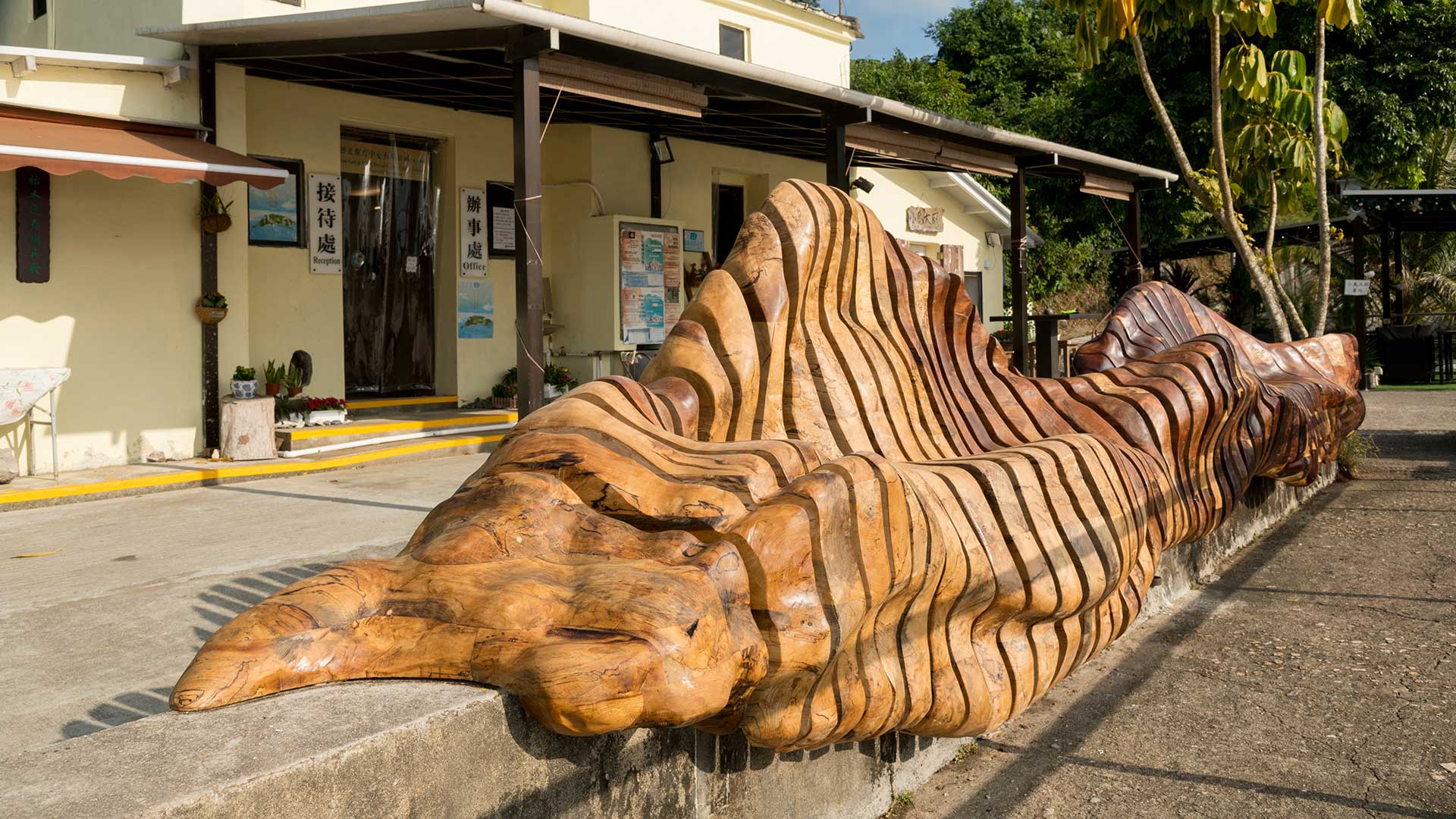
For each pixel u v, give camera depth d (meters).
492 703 2.28
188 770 1.85
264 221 10.88
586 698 2.21
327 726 2.08
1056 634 4.41
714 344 3.97
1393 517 8.64
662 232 14.08
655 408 3.55
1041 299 28.28
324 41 9.02
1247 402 6.84
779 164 16.12
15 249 8.87
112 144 8.62
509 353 13.24
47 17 12.28
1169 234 24.14
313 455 9.95
